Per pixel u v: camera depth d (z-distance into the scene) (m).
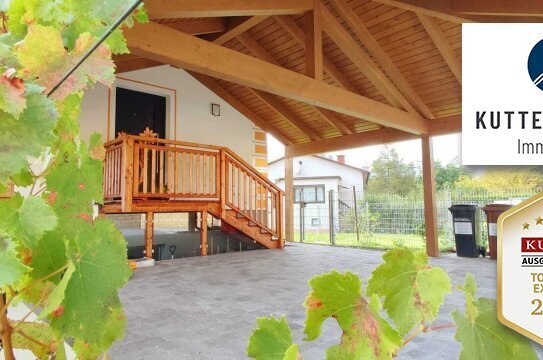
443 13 4.42
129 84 7.49
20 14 0.38
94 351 0.40
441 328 0.34
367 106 6.12
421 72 6.60
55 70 0.35
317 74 5.40
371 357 0.30
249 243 8.04
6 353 0.37
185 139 8.26
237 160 7.44
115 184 6.11
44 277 0.36
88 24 0.38
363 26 6.04
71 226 0.38
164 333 2.70
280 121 9.40
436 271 0.34
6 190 0.37
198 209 6.77
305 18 5.51
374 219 9.75
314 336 0.31
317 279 0.32
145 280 4.57
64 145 0.41
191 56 4.12
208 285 4.30
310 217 13.60
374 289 0.33
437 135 7.24
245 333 2.70
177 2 3.73
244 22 6.42
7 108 0.30
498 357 0.31
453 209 7.04
